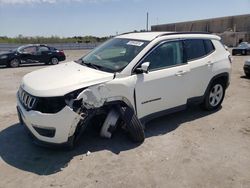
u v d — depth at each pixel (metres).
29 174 3.85
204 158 4.29
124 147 4.60
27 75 4.93
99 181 3.69
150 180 3.71
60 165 4.07
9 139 4.95
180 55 5.42
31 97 4.11
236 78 11.27
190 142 4.83
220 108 6.71
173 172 3.90
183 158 4.28
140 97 4.76
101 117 4.75
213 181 3.71
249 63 11.12
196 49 5.77
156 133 5.18
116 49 5.23
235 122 5.80
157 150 4.52
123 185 3.60
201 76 5.76
